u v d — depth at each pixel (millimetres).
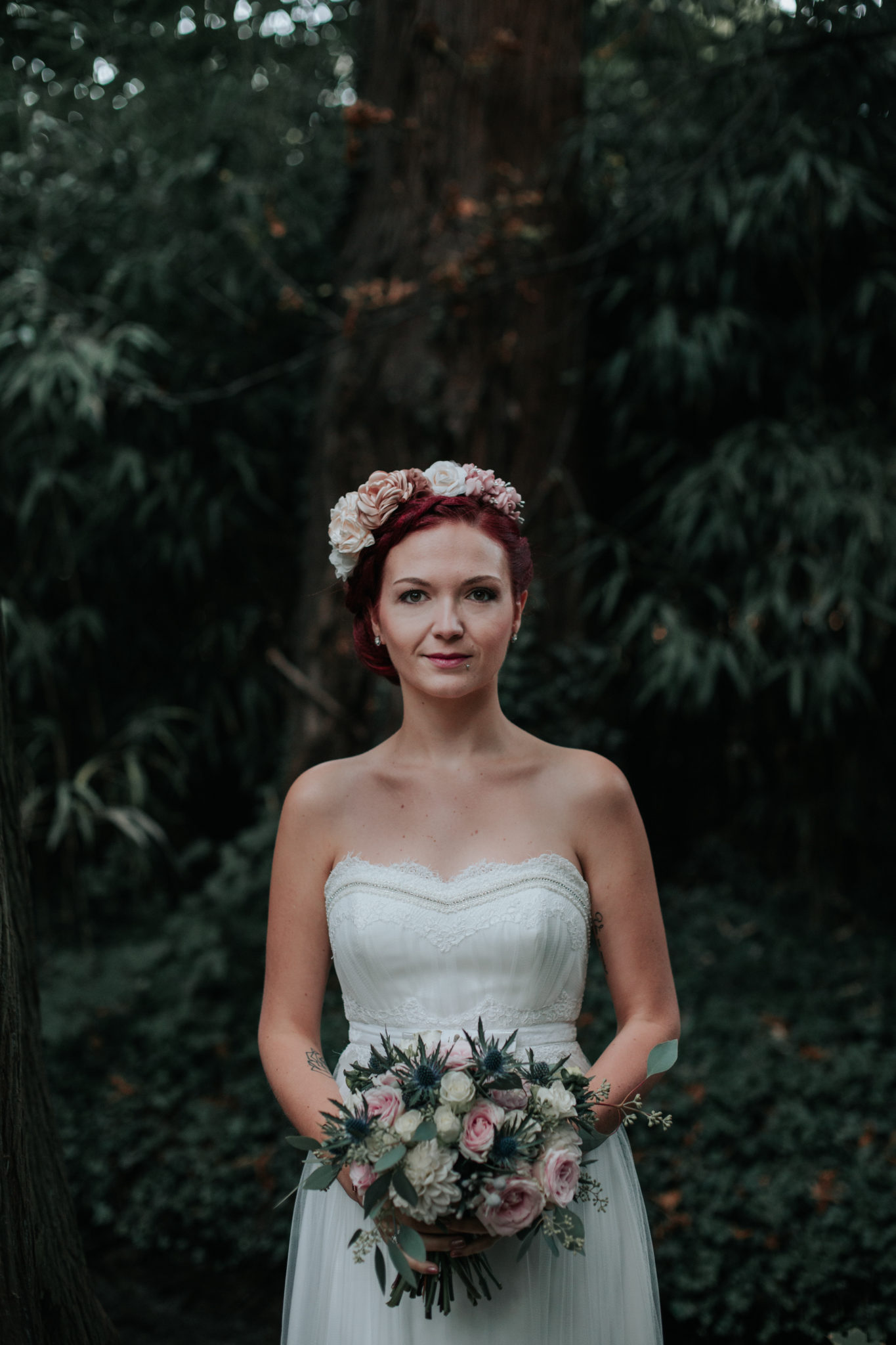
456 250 3574
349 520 1491
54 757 4477
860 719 4184
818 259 3777
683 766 4473
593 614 4113
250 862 3859
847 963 3893
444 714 1536
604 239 3846
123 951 3889
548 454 3807
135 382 4066
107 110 4074
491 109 3615
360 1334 1409
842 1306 2408
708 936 4031
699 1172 2752
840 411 3969
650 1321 1479
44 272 4039
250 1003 3613
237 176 4105
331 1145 1237
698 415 4180
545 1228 1231
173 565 4371
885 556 3688
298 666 3918
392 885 1447
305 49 4375
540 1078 1288
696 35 3912
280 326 4355
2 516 4281
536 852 1478
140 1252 2867
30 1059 1680
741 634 3785
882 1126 2916
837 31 3107
